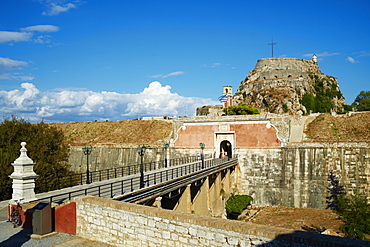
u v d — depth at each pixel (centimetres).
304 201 4628
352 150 4453
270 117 4934
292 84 10269
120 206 1475
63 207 1711
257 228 1063
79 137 7094
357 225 2669
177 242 1254
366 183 4319
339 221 3819
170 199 3209
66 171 4388
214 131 5225
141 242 1384
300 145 4753
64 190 2442
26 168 2053
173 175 3047
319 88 10594
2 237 1647
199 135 5319
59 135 4709
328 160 4559
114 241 1497
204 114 11531
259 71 11562
